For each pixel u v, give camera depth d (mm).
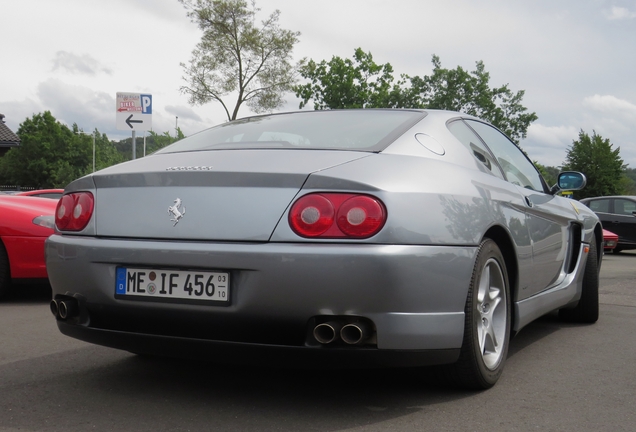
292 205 2223
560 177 4277
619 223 15078
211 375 2938
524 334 4141
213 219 2285
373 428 2242
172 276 2328
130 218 2428
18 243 5047
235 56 23906
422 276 2242
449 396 2639
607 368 3203
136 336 2422
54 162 90438
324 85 37500
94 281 2451
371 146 2578
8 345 3566
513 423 2322
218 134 3082
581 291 4402
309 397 2602
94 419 2318
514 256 2988
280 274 2174
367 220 2176
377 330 2197
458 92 49219
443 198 2412
